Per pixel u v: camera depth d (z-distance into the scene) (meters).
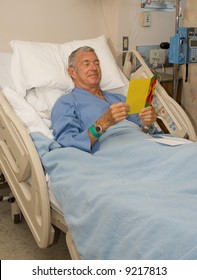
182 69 2.63
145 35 2.70
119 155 1.57
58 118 1.80
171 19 2.80
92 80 1.96
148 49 2.74
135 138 1.74
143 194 1.24
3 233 2.02
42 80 2.00
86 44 2.31
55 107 1.85
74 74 2.01
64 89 2.09
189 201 1.18
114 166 1.50
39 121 1.79
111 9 2.56
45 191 1.50
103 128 1.62
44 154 1.63
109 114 1.59
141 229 1.06
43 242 1.58
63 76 2.07
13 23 2.33
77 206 1.34
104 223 1.18
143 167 1.47
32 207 1.63
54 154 1.58
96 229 1.21
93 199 1.26
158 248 1.00
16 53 2.04
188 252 0.94
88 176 1.41
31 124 1.79
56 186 1.48
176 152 1.46
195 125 2.64
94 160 1.56
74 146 1.67
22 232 2.03
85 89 2.00
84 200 1.31
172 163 1.41
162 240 1.00
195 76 2.56
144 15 2.64
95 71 1.96
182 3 2.63
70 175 1.46
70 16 2.52
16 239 1.97
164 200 1.19
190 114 2.66
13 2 2.29
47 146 1.64
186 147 1.48
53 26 2.47
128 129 1.84
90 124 1.84
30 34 2.40
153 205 1.14
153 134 2.03
